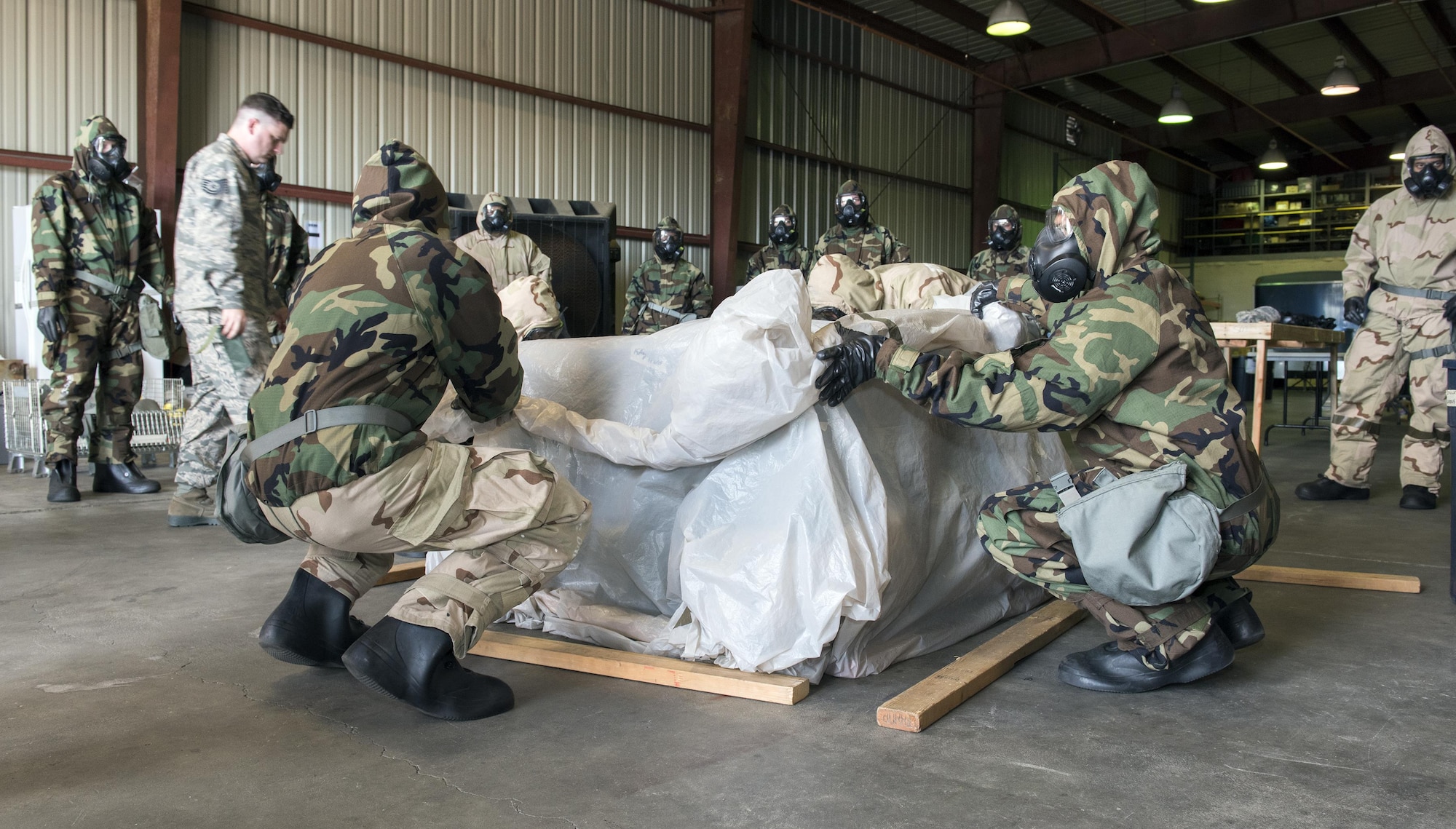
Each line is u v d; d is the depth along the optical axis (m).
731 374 1.79
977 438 2.31
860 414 1.95
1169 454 1.75
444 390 1.65
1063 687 1.87
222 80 6.77
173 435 5.69
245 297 3.22
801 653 1.77
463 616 1.62
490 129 8.28
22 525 3.76
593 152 9.05
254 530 1.75
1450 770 1.46
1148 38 11.95
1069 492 1.79
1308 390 14.21
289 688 1.84
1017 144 15.06
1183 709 1.74
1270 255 18.31
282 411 1.54
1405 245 4.14
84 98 6.24
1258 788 1.39
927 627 2.13
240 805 1.33
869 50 12.12
